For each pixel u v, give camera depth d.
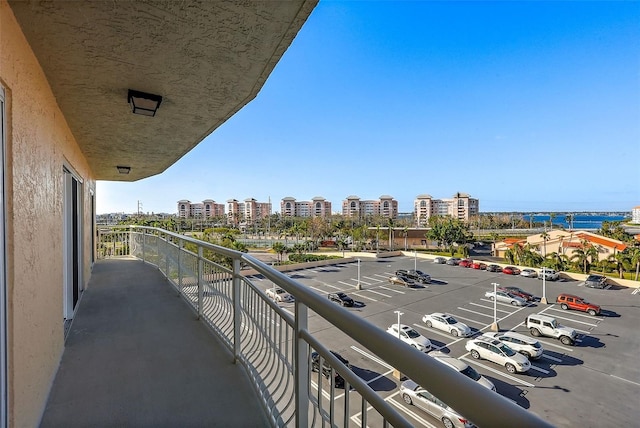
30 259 1.64
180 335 3.01
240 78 2.22
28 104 1.67
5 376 1.32
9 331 1.35
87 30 1.62
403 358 0.63
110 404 1.91
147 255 7.30
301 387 1.28
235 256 2.38
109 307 3.88
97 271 6.12
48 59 1.88
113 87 2.32
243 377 2.23
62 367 2.36
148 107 2.53
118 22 1.56
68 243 3.43
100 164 5.50
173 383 2.16
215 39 1.74
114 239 8.82
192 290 3.90
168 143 4.03
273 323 1.80
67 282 3.37
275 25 1.63
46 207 2.01
